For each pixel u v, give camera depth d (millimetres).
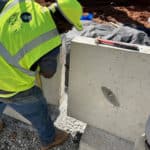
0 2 2510
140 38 3406
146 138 2166
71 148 3287
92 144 3217
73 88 3199
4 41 2365
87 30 3715
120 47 2729
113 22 5297
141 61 2666
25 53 2334
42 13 2344
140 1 6090
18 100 2648
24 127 3510
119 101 3010
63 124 3514
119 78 2859
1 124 3449
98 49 2799
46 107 2889
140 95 2857
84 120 3402
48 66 2387
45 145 3156
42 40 2295
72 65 3035
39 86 2982
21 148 3281
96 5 5965
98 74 2949
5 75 2494
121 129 3207
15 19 2359
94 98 3145
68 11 2322
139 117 3006
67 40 3459
